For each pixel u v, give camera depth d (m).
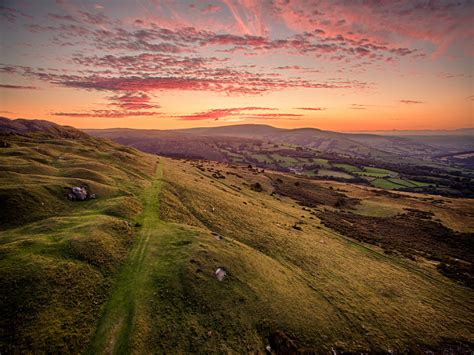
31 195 44.62
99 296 27.14
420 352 29.94
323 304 34.91
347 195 137.00
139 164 99.75
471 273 54.41
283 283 37.06
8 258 27.77
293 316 30.92
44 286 25.39
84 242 32.94
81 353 21.23
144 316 25.44
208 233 45.25
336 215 96.56
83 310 24.88
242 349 25.48
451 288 47.06
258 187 118.69
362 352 28.27
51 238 33.59
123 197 54.16
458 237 81.56
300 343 27.64
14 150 78.50
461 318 38.06
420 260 59.28
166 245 38.44
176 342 23.95
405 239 76.31
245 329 27.64
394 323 34.12
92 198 52.72
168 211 53.88
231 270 35.16
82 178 62.22
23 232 35.50
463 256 67.25
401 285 45.12
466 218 103.12
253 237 52.56
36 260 28.02
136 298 27.59
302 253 49.91
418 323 35.09
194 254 36.03
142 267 32.75
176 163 144.25
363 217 100.50
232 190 100.38
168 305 27.52
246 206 76.00
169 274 31.70
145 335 23.50
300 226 69.75
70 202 48.69
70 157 85.69
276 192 119.69
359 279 44.34
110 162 91.88
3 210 39.25
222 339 25.80
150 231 42.84
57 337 21.59
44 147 96.94
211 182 103.44
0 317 21.84
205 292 30.39
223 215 61.12
